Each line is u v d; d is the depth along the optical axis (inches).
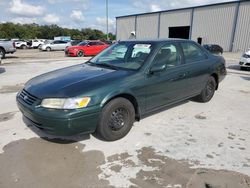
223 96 241.0
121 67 154.6
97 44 834.2
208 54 211.3
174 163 117.9
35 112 120.8
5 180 104.5
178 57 174.4
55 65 494.3
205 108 199.8
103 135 133.0
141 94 143.9
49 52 1082.7
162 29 1338.6
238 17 960.9
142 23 1446.9
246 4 925.8
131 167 114.3
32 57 743.1
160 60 157.1
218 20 1045.2
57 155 124.3
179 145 135.8
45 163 117.2
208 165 116.3
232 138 145.2
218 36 1054.4
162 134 149.2
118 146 133.6
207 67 201.2
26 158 121.3
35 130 153.3
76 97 118.0
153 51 155.3
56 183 102.9
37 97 123.6
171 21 1278.3
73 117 116.4
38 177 106.7
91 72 148.1
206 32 1106.1
